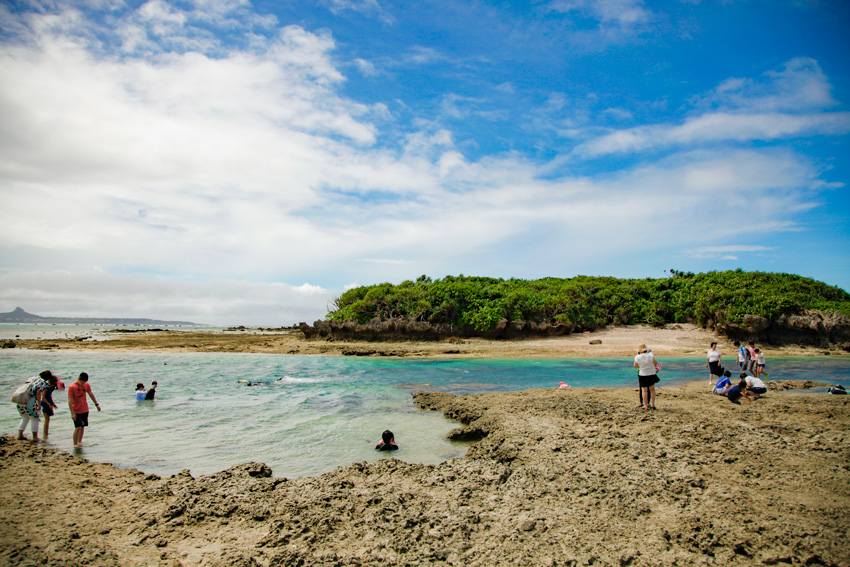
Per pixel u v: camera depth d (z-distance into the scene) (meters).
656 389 15.99
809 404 12.77
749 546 5.00
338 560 4.92
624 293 49.66
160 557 5.05
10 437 10.87
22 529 5.69
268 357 31.98
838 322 34.53
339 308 48.81
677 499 6.37
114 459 9.37
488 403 13.79
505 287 49.28
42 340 44.62
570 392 15.76
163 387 19.02
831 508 5.96
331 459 9.35
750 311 36.72
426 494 6.78
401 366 26.84
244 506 6.43
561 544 5.17
